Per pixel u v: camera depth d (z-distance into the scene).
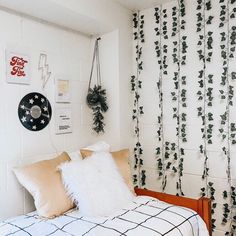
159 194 1.89
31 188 1.64
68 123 2.28
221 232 2.09
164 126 2.40
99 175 1.74
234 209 2.03
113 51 2.43
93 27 2.31
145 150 2.53
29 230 1.41
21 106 1.90
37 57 2.02
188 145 2.26
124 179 1.96
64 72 2.25
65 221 1.51
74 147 2.34
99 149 2.14
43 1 1.74
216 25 2.09
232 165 2.04
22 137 1.90
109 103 2.48
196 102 2.21
